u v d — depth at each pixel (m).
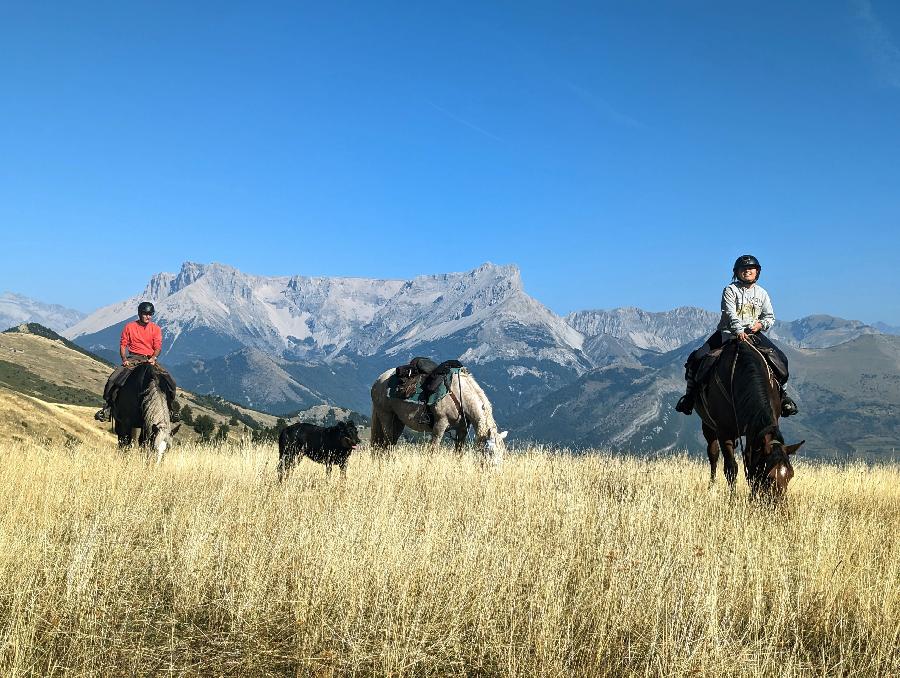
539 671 5.01
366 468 12.72
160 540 7.71
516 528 8.12
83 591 5.96
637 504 9.29
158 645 5.40
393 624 5.61
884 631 5.48
